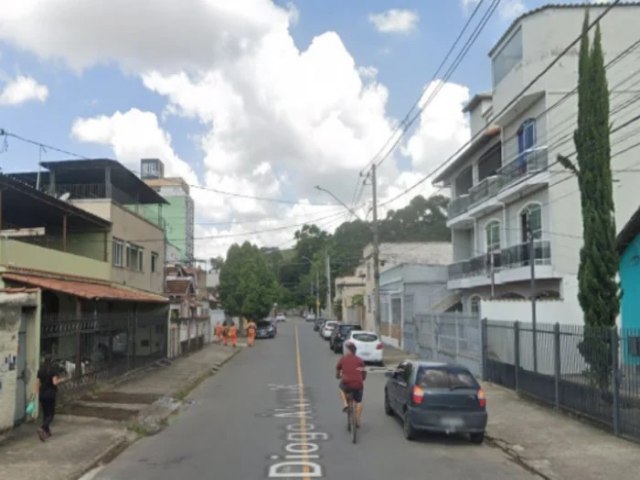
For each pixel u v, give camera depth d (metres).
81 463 10.40
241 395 19.81
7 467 10.12
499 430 13.27
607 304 14.89
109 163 29.52
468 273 33.59
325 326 54.62
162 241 37.62
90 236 27.56
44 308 22.20
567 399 15.02
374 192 34.47
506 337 20.03
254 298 58.91
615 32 24.81
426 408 12.25
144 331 28.19
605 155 15.11
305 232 123.50
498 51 28.84
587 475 9.69
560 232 24.84
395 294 43.97
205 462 10.61
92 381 19.41
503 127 29.66
